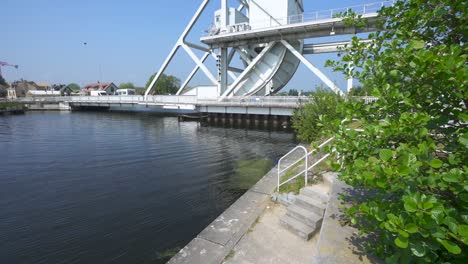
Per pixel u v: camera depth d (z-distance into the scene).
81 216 7.75
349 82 16.05
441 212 1.39
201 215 7.79
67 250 6.05
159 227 7.09
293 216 4.80
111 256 5.81
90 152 17.06
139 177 11.68
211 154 16.67
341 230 3.22
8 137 22.66
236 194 9.51
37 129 27.91
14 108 49.44
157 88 81.38
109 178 11.55
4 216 7.76
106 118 40.81
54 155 16.09
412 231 1.43
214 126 31.70
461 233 1.32
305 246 4.12
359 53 2.87
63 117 41.94
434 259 1.70
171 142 21.08
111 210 8.14
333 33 26.31
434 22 2.34
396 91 1.99
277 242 4.24
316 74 27.31
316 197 5.11
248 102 29.45
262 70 34.16
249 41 32.03
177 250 6.02
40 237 6.59
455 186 1.55
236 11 34.47
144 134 25.33
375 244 2.82
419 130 1.76
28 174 12.10
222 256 3.92
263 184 6.91
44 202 8.80
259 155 16.28
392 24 2.80
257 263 3.75
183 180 11.20
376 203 1.93
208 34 34.84
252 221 4.91
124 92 69.94
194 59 36.28
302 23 26.23
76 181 11.08
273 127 29.56
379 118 2.35
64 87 93.31
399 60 2.12
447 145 1.86
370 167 1.82
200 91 41.47
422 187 1.82
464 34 2.24
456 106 1.93
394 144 2.10
